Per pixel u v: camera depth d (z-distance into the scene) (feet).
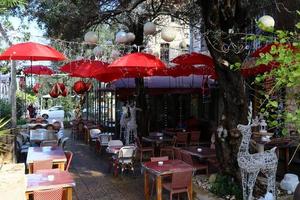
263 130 28.96
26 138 36.01
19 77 52.13
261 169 18.93
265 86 13.99
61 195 15.97
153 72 32.83
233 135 21.53
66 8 30.63
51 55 22.09
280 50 11.05
